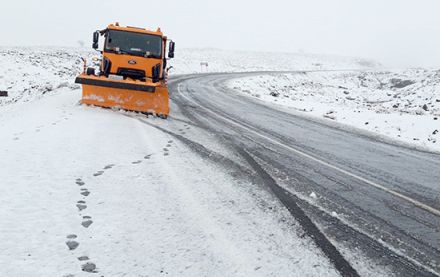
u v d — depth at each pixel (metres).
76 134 6.20
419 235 3.55
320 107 16.94
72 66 27.77
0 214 3.16
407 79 49.81
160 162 5.21
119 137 6.40
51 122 6.98
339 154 7.07
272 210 3.86
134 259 2.72
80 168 4.56
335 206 4.15
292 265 2.81
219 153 6.10
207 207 3.80
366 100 33.00
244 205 3.94
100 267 2.57
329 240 3.27
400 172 6.07
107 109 9.20
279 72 52.22
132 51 9.93
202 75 37.41
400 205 4.39
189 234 3.18
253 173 5.14
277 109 14.55
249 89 28.36
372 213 4.04
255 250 3.00
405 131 11.16
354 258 2.99
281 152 6.68
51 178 4.11
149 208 3.64
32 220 3.13
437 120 12.30
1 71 21.28
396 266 2.92
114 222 3.27
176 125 8.33
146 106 9.17
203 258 2.82
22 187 3.77
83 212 3.40
